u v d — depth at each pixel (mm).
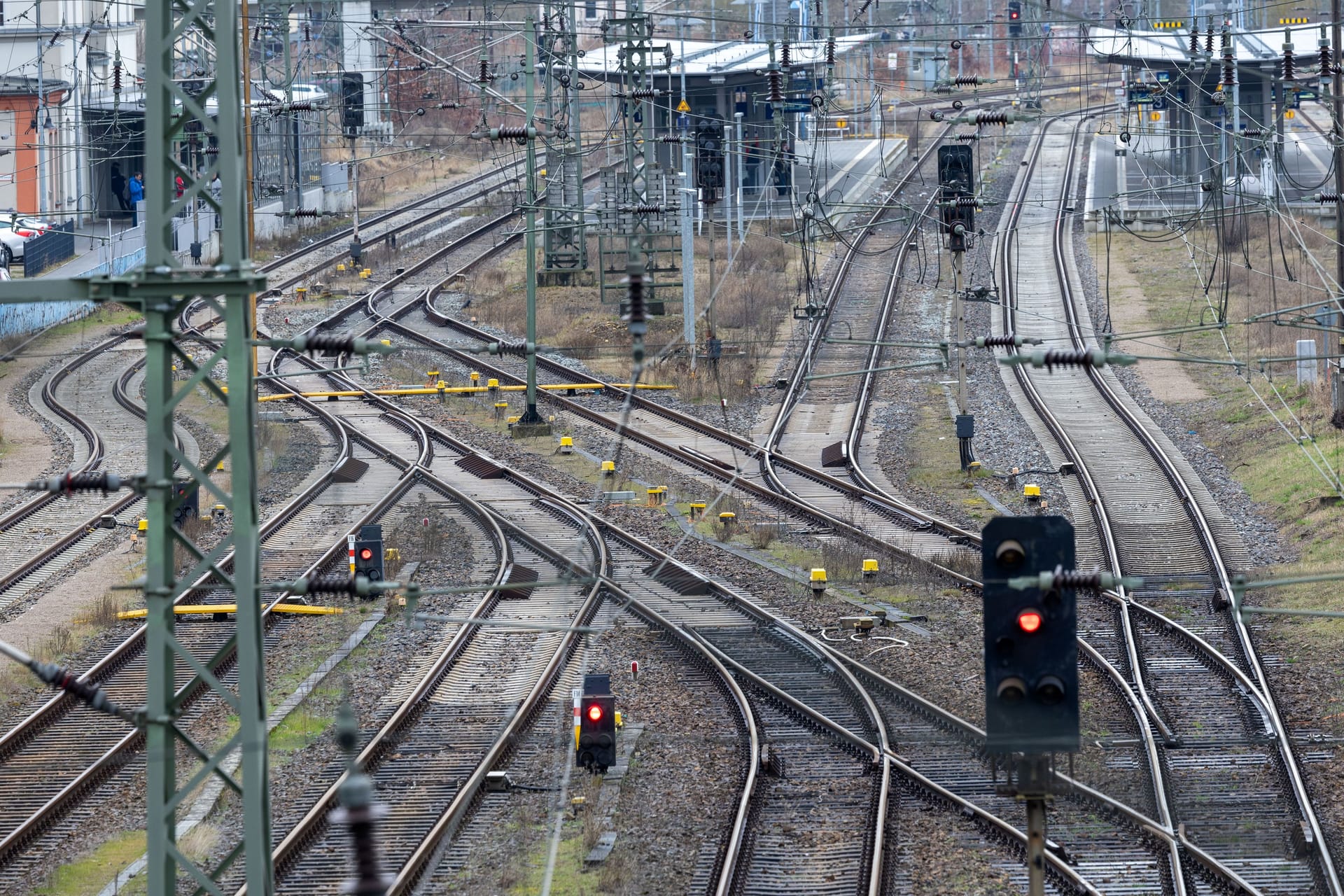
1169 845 68250
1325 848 67812
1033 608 46812
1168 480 140125
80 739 86000
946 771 78250
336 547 120062
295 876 68625
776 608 107000
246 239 50750
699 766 80000
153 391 49719
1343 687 88250
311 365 194375
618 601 109562
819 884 66188
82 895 67312
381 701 90688
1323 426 144750
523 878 67500
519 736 84250
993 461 149500
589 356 196000
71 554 124688
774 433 160125
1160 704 88188
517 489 143125
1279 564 114812
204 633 103250
